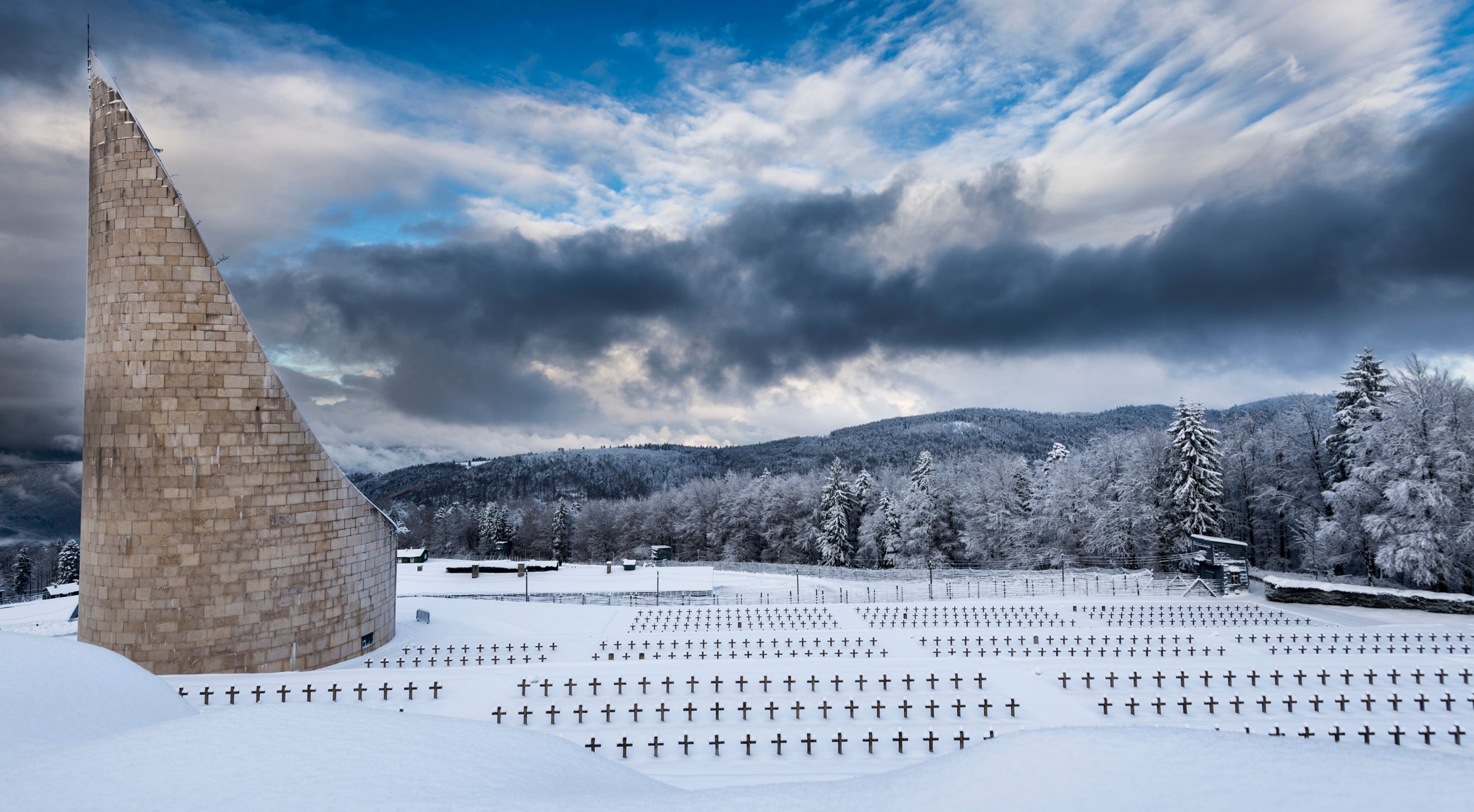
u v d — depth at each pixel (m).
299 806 8.61
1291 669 21.39
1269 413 73.00
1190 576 58.88
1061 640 30.19
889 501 88.62
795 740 17.70
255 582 25.89
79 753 10.06
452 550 137.62
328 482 27.86
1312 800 7.45
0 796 8.92
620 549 121.31
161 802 8.67
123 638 25.09
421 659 28.88
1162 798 7.68
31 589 114.56
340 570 28.23
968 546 80.62
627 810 8.68
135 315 25.47
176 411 25.39
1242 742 8.73
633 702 20.00
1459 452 44.72
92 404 26.17
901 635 31.89
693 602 51.28
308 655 27.00
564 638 32.47
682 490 125.38
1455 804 7.27
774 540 104.06
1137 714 19.28
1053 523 74.88
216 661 25.33
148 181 25.70
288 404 26.86
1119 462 76.38
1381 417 51.53
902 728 18.31
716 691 20.58
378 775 9.63
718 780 16.02
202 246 25.91
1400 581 51.31
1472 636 28.94
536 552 129.62
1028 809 7.73
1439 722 18.66
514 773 10.55
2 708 11.95
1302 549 63.88
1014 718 19.02
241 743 10.33
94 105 26.61
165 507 25.22
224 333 25.94
